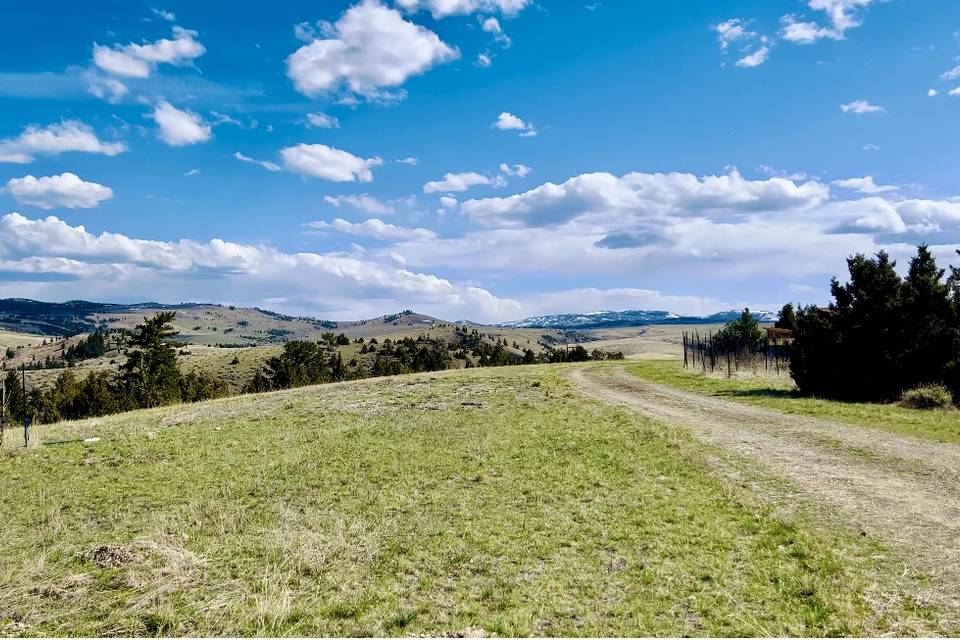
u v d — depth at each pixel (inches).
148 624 327.6
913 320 1096.2
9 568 423.2
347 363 7111.2
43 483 706.2
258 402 1514.5
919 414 904.3
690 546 430.6
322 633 316.2
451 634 311.6
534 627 318.7
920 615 313.7
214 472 737.0
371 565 414.0
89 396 3262.8
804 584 358.6
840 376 1162.0
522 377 1850.4
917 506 483.8
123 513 576.1
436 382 1776.6
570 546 442.6
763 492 554.3
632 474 650.8
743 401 1196.5
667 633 309.4
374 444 877.2
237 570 409.1
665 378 1843.0
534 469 692.1
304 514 546.6
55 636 315.6
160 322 3371.1
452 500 576.4
